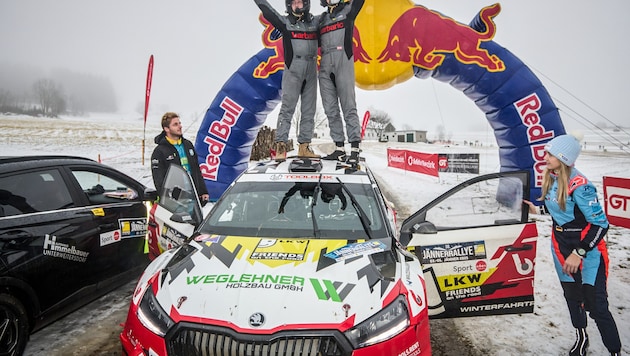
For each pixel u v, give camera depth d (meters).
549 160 2.96
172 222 3.50
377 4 8.48
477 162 16.22
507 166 9.11
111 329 3.49
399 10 8.48
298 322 2.01
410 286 2.36
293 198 3.30
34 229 3.08
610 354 3.06
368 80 8.81
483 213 3.29
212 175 8.97
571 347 3.30
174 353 2.02
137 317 2.20
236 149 9.05
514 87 8.45
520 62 8.48
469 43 8.44
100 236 3.69
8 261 2.81
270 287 2.20
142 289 2.41
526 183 3.20
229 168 9.09
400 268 2.52
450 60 8.51
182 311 2.10
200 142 8.92
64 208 3.44
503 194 3.27
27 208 3.13
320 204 3.22
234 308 2.07
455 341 3.42
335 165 3.95
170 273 2.43
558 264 3.11
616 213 6.70
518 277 3.23
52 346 3.19
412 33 8.45
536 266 5.26
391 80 8.81
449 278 3.21
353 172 3.74
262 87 8.62
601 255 2.92
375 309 2.12
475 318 3.87
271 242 2.72
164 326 2.07
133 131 58.75
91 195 4.08
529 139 8.60
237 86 8.69
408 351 2.08
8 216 2.96
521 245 3.22
